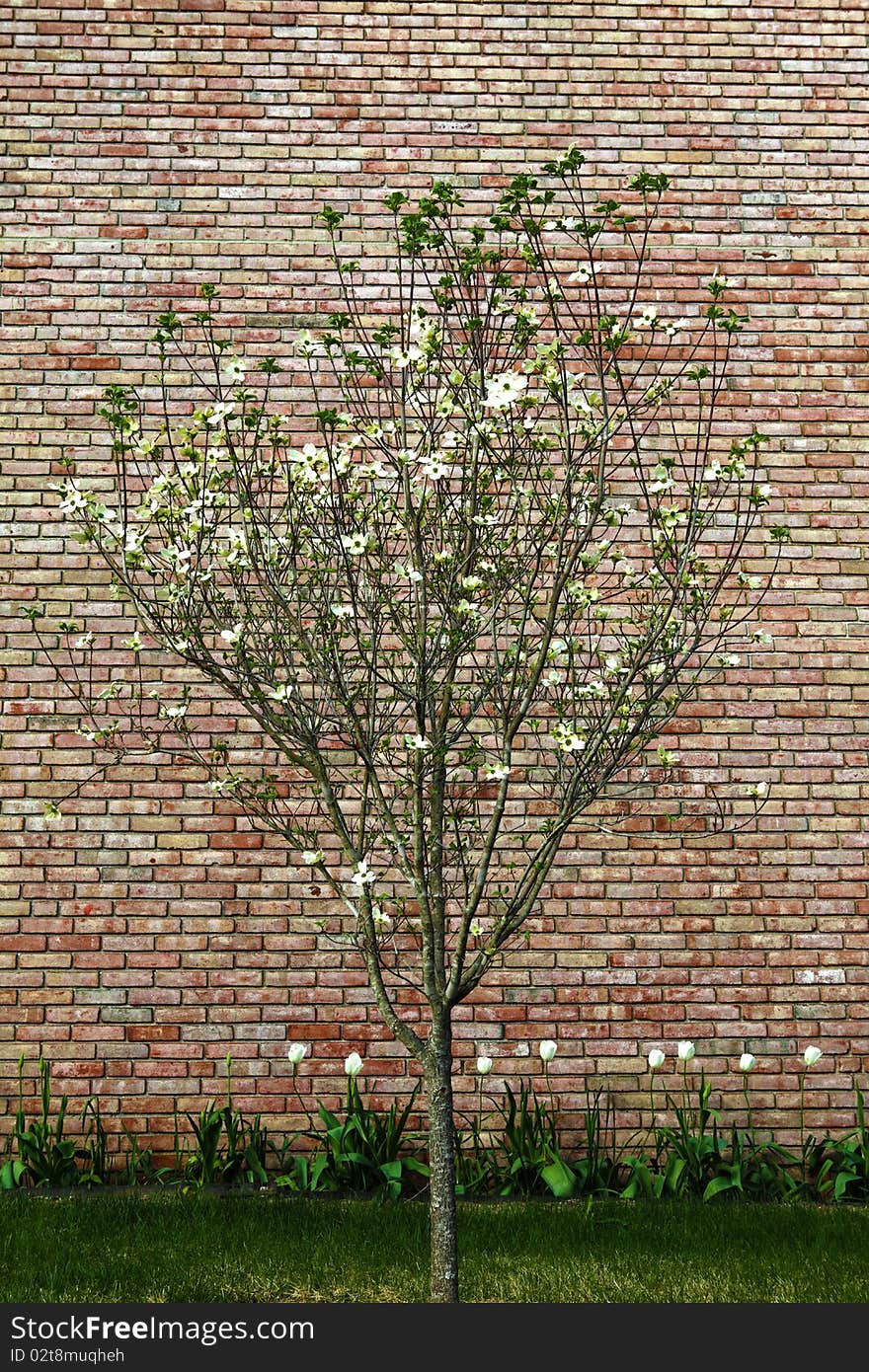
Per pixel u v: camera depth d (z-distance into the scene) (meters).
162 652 5.95
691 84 6.51
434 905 3.81
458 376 3.94
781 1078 5.76
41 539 6.01
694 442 6.21
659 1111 5.71
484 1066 5.39
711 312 4.17
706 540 6.15
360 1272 4.25
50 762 5.86
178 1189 5.33
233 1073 5.66
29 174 6.29
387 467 5.64
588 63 6.49
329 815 4.03
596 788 3.92
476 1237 4.70
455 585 3.90
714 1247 4.62
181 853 5.81
